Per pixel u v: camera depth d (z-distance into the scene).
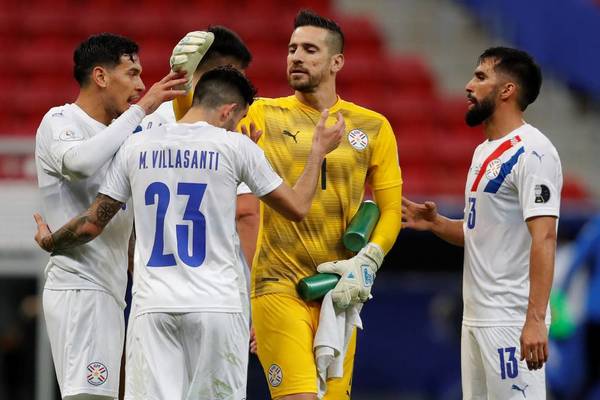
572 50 56.81
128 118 20.12
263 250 21.94
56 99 52.31
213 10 60.16
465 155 50.12
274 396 21.55
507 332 21.36
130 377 19.66
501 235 21.47
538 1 58.12
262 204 21.92
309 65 21.70
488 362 21.56
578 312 37.09
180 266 19.27
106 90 21.30
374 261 21.80
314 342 21.39
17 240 36.88
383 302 40.62
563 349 37.47
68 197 21.28
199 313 19.12
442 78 58.12
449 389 40.34
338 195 21.91
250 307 22.00
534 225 20.78
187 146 19.48
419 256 39.91
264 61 55.34
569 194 49.12
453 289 40.25
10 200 37.19
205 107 19.97
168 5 60.56
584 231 38.62
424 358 40.62
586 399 37.78
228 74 20.11
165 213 19.38
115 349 21.55
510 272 21.44
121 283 21.73
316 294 21.28
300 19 22.08
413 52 60.12
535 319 20.44
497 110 21.91
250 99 20.31
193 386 19.28
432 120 53.69
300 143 21.78
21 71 54.84
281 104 22.12
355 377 40.84
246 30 57.78
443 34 61.41
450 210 37.66
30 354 40.41
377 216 22.22
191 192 19.38
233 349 19.47
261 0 61.00
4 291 41.09
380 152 22.36
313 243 21.81
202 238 19.38
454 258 39.94
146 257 19.48
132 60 21.45
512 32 60.16
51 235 20.39
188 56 20.42
